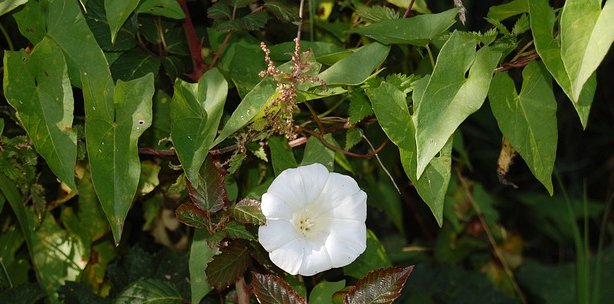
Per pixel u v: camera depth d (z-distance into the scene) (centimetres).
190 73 71
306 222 60
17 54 60
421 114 57
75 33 61
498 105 61
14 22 70
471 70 58
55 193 72
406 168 59
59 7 61
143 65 67
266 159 64
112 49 66
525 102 62
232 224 61
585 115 57
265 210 58
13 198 65
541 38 57
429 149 57
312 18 71
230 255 62
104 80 60
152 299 68
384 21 62
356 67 61
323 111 73
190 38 69
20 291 70
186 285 73
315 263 59
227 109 73
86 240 73
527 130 61
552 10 58
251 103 60
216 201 61
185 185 65
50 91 60
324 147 66
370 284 60
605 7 53
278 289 60
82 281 73
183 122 60
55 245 73
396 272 60
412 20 62
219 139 59
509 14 64
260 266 69
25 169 66
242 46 67
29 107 60
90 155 58
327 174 60
